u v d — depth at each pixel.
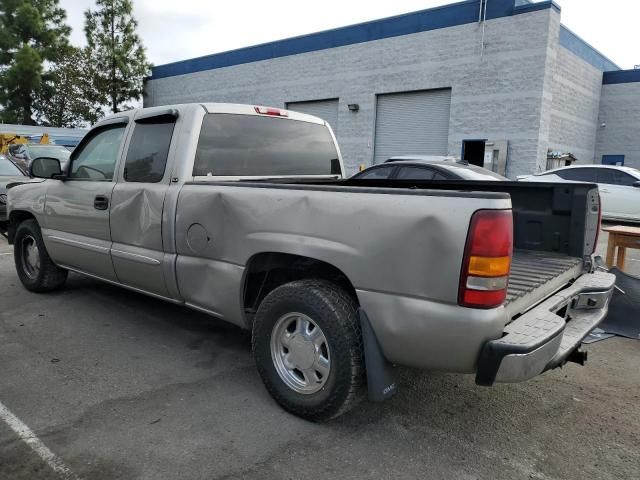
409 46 20.23
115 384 3.57
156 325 4.79
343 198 2.82
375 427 3.08
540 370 2.57
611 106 23.47
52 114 38.06
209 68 29.11
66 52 37.75
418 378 3.79
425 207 2.52
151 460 2.69
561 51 19.48
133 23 35.31
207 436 2.92
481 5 18.09
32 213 5.43
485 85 18.39
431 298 2.52
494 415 3.26
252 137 4.24
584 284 3.65
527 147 17.67
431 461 2.74
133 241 4.15
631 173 13.12
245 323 3.47
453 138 19.34
